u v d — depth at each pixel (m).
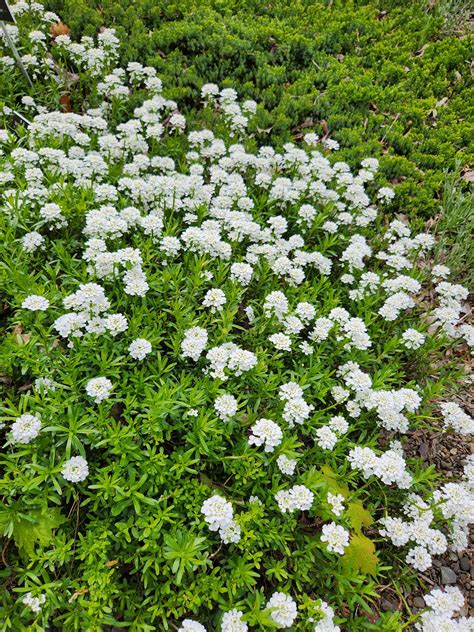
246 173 1.17
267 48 1.58
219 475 0.72
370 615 0.68
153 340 0.77
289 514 0.67
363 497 0.77
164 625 0.57
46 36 1.41
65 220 0.89
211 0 1.69
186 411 0.69
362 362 0.89
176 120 1.21
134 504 0.61
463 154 1.34
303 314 0.85
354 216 1.15
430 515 0.71
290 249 0.99
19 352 0.71
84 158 1.05
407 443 0.89
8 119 1.16
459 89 1.57
